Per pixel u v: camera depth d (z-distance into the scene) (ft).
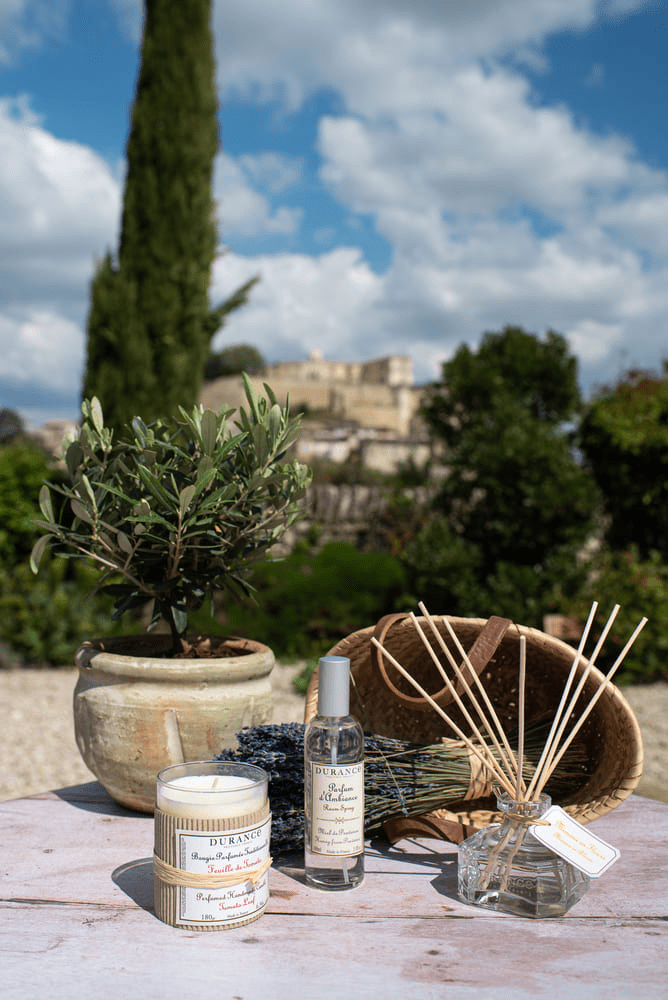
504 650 3.78
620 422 19.74
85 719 3.88
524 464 17.85
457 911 2.94
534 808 2.95
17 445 21.89
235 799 2.81
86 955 2.54
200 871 2.72
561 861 2.95
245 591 4.50
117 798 3.99
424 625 3.59
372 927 2.79
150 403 18.56
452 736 4.13
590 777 3.62
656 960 2.57
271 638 18.21
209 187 19.10
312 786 3.09
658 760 11.58
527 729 3.89
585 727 3.71
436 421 21.76
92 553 4.06
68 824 3.84
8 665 17.79
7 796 10.30
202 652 4.43
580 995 2.33
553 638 3.35
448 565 17.72
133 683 3.77
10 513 19.52
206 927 2.72
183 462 4.14
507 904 2.92
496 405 19.83
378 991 2.34
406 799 3.50
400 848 3.61
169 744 3.72
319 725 3.10
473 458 18.70
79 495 3.99
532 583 17.11
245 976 2.42
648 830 3.91
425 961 2.54
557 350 21.26
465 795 3.62
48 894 3.02
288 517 4.42
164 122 18.51
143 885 3.12
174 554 4.02
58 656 17.90
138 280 18.76
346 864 3.09
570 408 21.34
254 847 2.81
